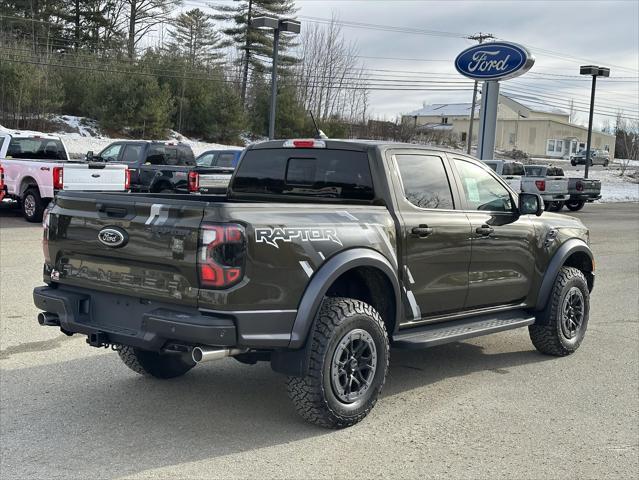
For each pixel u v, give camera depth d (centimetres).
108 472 399
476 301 598
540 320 677
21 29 5481
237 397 536
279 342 435
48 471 398
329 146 555
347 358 470
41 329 701
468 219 579
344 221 479
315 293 446
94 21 5884
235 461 419
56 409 497
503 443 461
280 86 5053
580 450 453
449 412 520
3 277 942
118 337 448
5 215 1734
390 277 501
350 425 481
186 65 4834
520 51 1939
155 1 6278
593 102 3534
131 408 504
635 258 1452
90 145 3672
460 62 2064
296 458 426
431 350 710
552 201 2688
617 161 8206
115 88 4184
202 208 415
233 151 2034
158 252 429
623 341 760
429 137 6038
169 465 411
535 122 7881
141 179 1792
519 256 633
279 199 583
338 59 5462
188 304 421
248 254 417
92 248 464
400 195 530
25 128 3844
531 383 599
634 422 508
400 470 414
